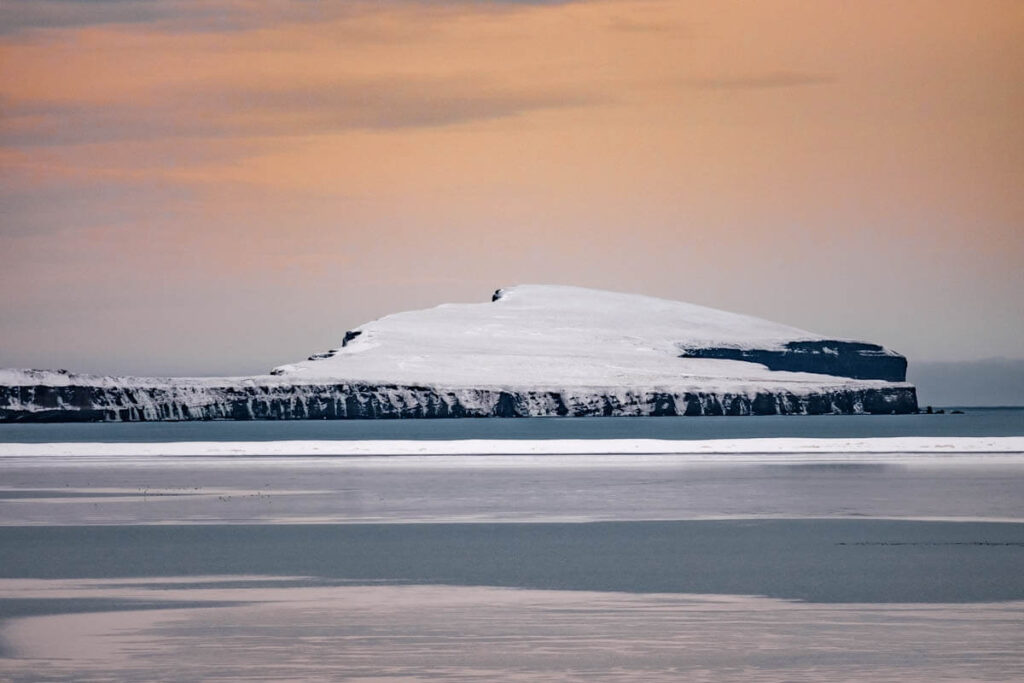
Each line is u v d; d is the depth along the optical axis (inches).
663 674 3804.1
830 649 4099.4
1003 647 4114.2
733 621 4547.2
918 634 4313.5
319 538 6958.7
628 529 7313.0
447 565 5890.8
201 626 4490.7
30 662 3969.0
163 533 7219.5
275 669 3878.0
